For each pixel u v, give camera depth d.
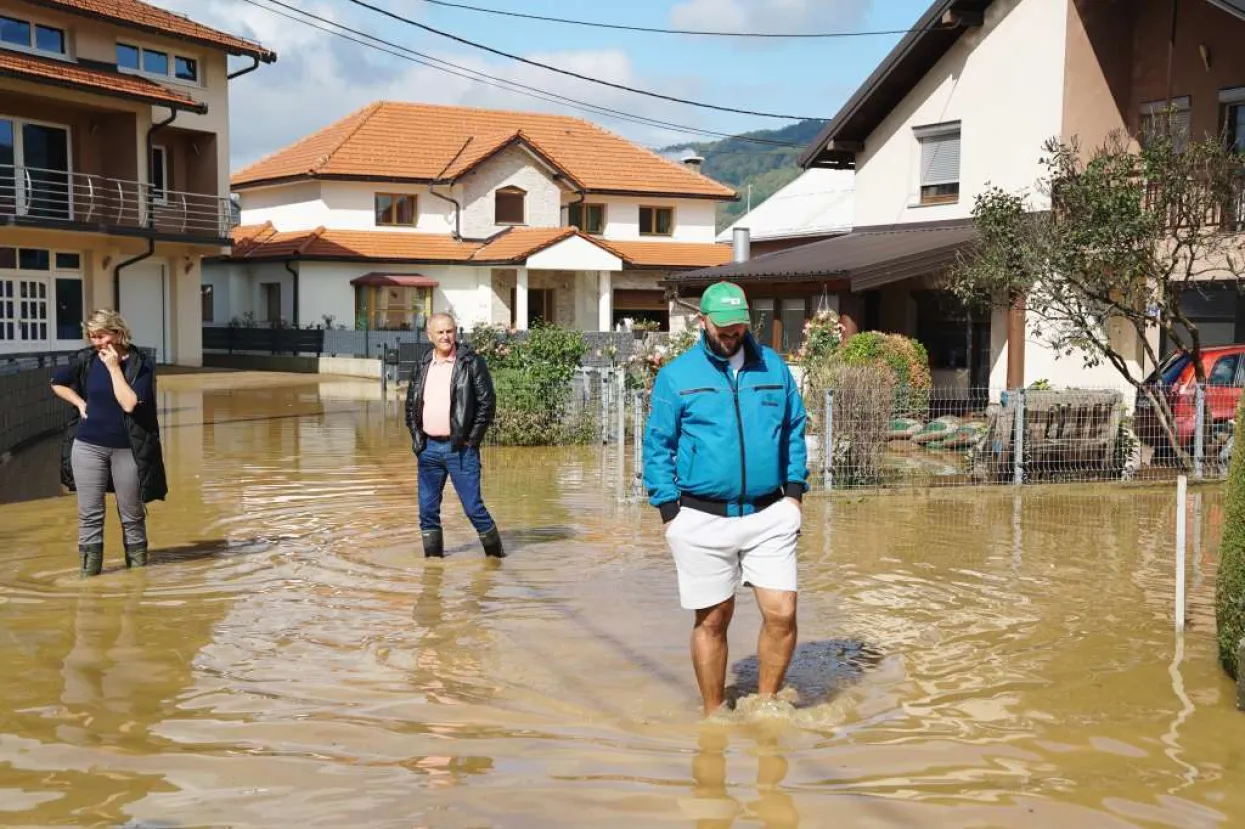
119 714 5.38
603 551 9.37
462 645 6.59
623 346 32.84
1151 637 6.83
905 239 20.94
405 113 44.62
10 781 4.58
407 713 5.43
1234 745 5.01
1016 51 19.78
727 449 5.35
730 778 4.64
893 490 12.91
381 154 41.78
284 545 9.59
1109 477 13.96
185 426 19.83
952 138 21.22
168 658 6.30
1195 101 18.42
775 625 5.46
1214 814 4.29
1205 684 5.89
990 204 14.73
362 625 7.01
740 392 5.39
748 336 5.49
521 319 39.91
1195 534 10.42
